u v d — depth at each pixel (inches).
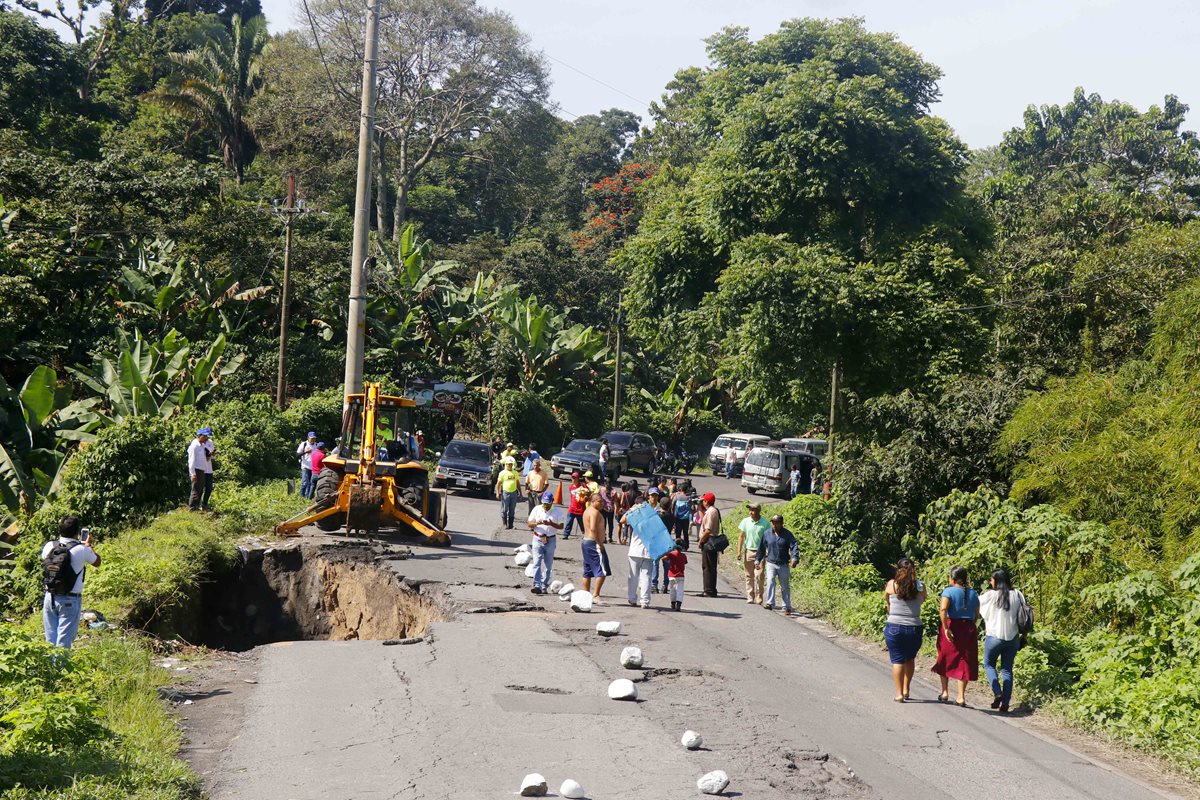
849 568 890.7
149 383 1246.3
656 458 1950.1
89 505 800.3
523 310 2054.6
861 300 1168.8
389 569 741.9
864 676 534.0
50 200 1556.3
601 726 398.0
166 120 2593.5
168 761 325.1
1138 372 969.5
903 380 1200.8
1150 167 2620.6
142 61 2876.5
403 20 2664.9
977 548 689.0
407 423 987.3
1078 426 874.8
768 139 1300.4
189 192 1641.2
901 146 1306.6
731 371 1284.4
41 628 511.8
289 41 2807.6
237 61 2669.8
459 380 1990.7
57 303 1529.3
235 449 1187.9
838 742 399.5
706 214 1336.1
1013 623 482.9
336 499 876.0
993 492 869.8
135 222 1601.9
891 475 1003.9
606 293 2546.8
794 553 722.2
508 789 321.7
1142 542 735.1
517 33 2765.7
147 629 586.6
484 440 1897.1
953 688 527.2
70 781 295.6
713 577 763.4
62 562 445.4
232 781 323.0
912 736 418.9
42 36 2012.8
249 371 1699.1
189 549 701.3
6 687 355.3
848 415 1169.4
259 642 754.8
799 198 1275.8
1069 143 2787.9
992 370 1099.9
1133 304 1419.8
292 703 419.2
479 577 729.0
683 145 3031.5
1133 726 439.8
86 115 2156.7
